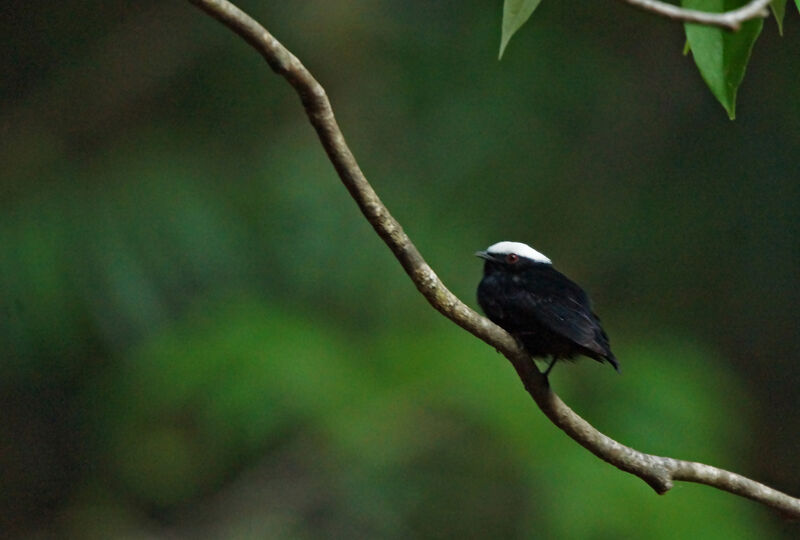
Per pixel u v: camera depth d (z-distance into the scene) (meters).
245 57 14.91
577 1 15.12
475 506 12.21
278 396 11.62
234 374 11.87
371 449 11.53
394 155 14.20
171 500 14.30
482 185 14.36
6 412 15.80
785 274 15.38
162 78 15.20
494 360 11.82
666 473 6.11
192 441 14.05
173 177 13.83
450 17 14.78
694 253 15.33
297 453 13.59
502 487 12.11
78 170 14.22
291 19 14.67
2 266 13.46
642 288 15.12
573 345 7.17
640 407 12.00
